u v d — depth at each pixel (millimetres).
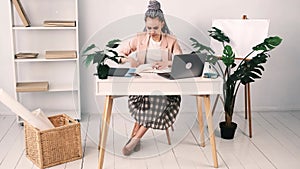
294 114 4012
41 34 3666
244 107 4059
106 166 2850
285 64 4023
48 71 3768
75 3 3518
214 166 2854
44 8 3615
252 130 3561
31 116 2848
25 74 3738
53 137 2811
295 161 2975
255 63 3148
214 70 2801
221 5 3803
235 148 3178
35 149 2836
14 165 2855
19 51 3674
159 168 2832
